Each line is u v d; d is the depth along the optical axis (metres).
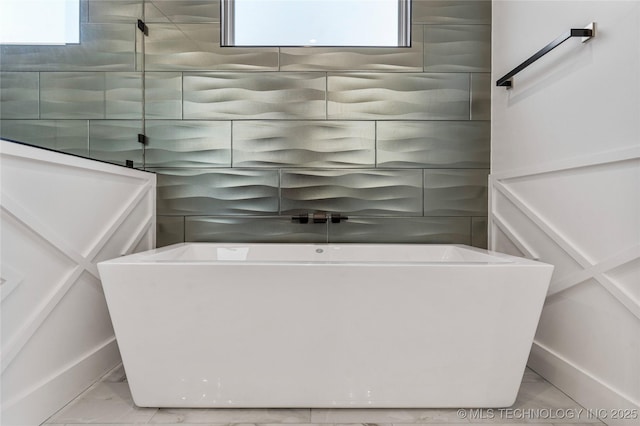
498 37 2.15
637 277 1.20
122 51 1.98
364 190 2.24
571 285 1.51
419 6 2.24
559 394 1.55
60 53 1.49
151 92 2.22
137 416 1.38
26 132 1.31
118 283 1.33
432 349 1.37
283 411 1.42
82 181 1.55
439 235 2.26
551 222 1.64
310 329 1.36
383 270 1.33
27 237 1.26
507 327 1.35
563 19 1.55
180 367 1.39
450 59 2.25
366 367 1.38
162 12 2.23
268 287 1.34
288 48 2.23
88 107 1.67
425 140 2.25
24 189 1.24
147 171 2.20
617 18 1.26
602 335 1.35
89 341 1.61
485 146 2.25
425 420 1.36
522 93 1.89
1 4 1.21
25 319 1.25
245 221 2.24
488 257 1.63
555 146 1.61
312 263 1.34
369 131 2.24
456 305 1.34
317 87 2.23
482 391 1.40
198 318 1.35
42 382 1.33
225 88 2.23
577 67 1.46
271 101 2.23
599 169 1.35
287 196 2.24
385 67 2.24
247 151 2.23
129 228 1.93
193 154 2.23
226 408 1.43
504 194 2.06
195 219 2.24
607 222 1.31
